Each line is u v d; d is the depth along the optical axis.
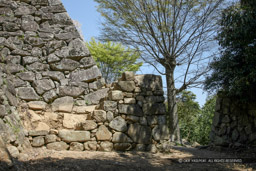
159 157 5.92
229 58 8.02
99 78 7.44
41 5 7.62
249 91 7.62
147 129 6.29
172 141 12.09
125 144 6.02
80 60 7.41
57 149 5.69
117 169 4.73
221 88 8.47
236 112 8.22
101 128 5.99
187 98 16.70
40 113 6.70
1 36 7.21
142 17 12.06
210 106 15.76
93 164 4.81
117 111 6.16
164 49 12.36
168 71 12.80
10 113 5.39
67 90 7.09
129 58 15.30
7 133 4.78
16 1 7.55
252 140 7.75
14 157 4.58
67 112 6.91
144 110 6.36
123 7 12.04
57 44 7.39
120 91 6.27
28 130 5.90
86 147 5.86
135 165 5.07
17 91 6.74
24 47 7.24
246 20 7.33
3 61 6.63
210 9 11.76
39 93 6.91
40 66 7.17
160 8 11.75
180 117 16.16
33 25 7.45
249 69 7.48
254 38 7.48
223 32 8.08
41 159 4.83
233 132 8.12
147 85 6.53
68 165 4.61
